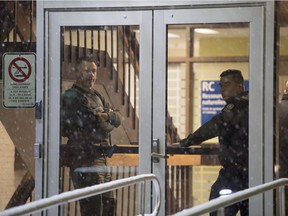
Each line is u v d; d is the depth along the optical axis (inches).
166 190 350.3
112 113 358.3
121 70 357.7
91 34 359.3
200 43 659.4
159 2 346.6
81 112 360.5
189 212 185.3
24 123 405.7
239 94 347.9
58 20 357.1
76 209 361.1
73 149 360.8
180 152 356.2
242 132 345.7
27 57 361.4
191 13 344.5
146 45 349.1
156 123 348.8
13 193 468.1
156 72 348.5
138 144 352.5
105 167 359.6
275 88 339.3
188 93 669.9
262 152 338.3
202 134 354.3
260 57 337.7
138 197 354.6
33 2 420.5
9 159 501.7
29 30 417.1
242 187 346.9
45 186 358.3
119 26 354.3
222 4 340.8
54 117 358.3
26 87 362.0
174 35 665.0
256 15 337.4
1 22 403.5
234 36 419.2
